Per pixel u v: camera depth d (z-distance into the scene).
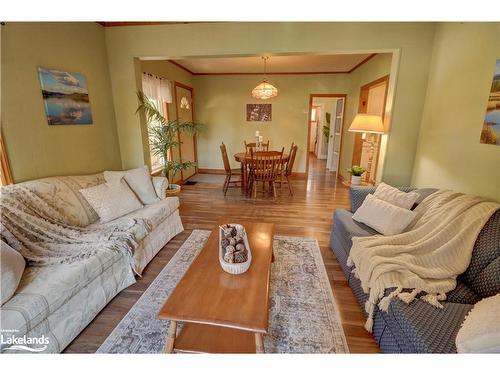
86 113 2.77
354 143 4.95
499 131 1.75
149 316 1.71
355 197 2.55
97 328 1.62
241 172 4.84
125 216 2.43
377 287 1.46
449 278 1.48
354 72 5.18
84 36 2.71
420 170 2.74
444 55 2.39
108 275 1.82
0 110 1.89
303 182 5.60
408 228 1.97
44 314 1.34
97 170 2.97
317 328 1.62
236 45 2.89
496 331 0.95
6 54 1.93
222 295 1.31
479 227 1.53
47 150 2.31
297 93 5.80
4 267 1.30
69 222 2.09
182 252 2.55
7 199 1.73
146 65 3.89
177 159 5.29
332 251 2.59
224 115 6.11
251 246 1.83
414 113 2.75
